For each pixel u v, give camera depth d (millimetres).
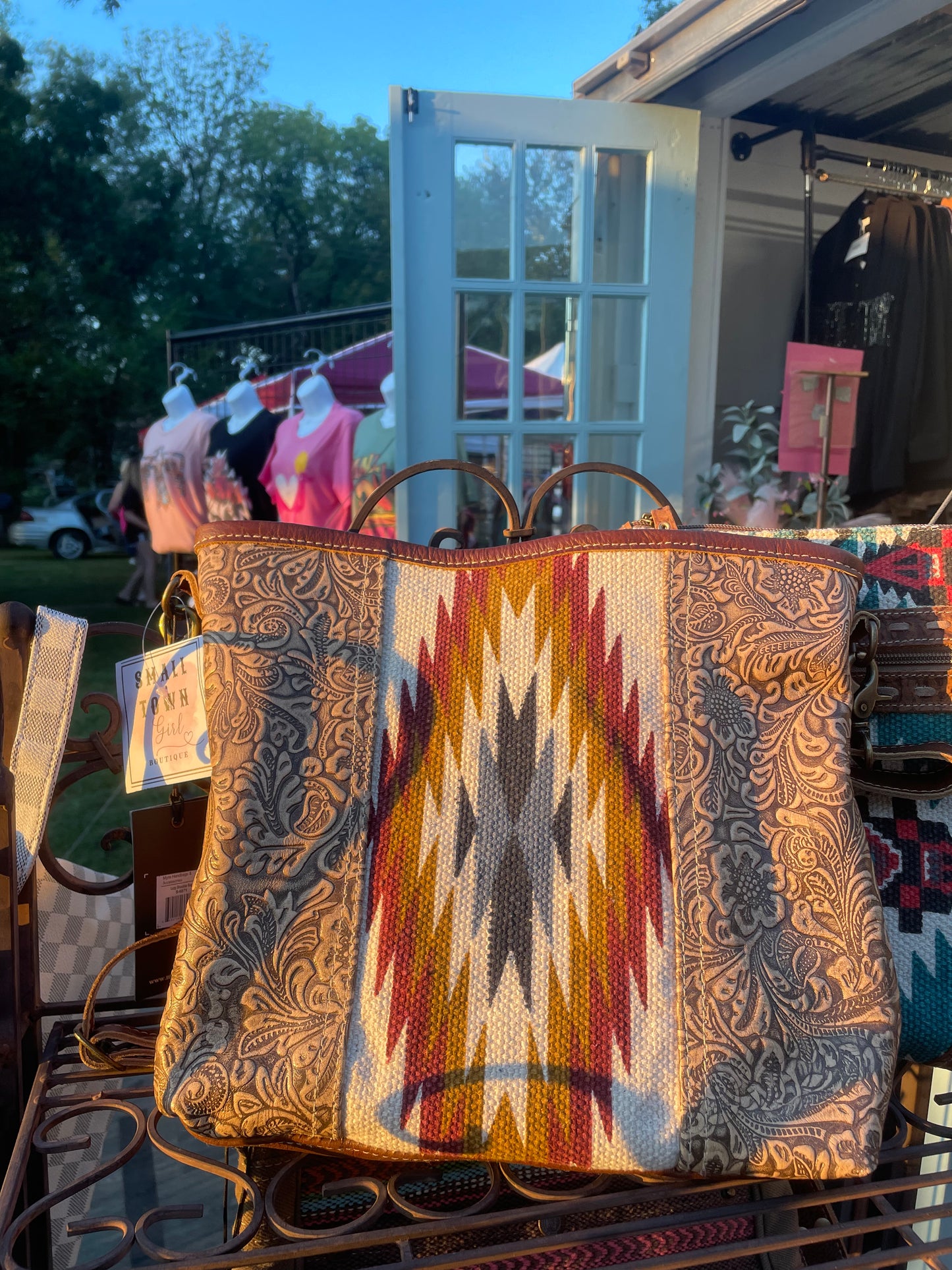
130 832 740
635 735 534
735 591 557
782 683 547
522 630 567
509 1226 559
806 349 2102
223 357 5801
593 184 1961
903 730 658
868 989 489
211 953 484
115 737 744
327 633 552
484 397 2023
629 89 1967
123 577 5551
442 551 600
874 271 2385
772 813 521
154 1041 614
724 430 2830
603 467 772
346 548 577
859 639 606
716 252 2418
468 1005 479
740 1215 469
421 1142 454
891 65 2158
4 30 6891
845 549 702
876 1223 469
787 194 2752
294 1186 538
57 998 806
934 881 620
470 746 538
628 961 486
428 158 1837
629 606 563
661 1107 456
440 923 496
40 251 7105
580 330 2039
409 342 1906
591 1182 559
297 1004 483
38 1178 652
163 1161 1139
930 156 2881
